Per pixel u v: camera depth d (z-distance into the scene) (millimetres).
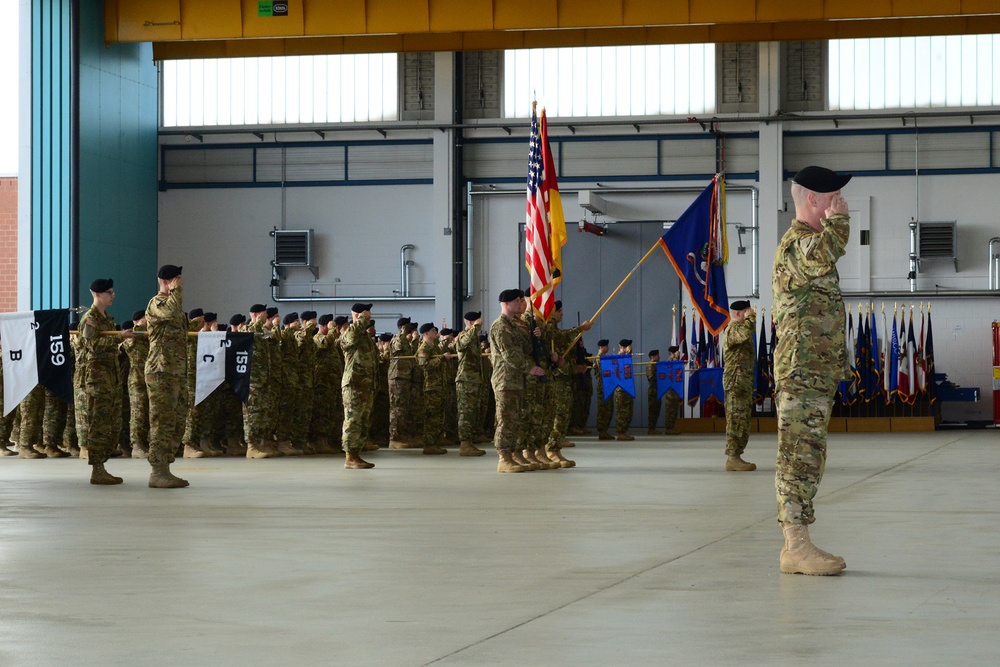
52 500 9156
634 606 4422
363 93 28156
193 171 28391
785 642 3738
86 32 24094
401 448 18125
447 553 5961
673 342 26094
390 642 3779
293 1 22641
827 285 5359
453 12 22141
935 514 7855
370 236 28094
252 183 28266
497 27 22062
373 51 25016
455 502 8898
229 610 4379
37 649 3699
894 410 25266
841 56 27250
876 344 25438
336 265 28172
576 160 28000
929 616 4191
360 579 5117
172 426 10430
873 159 27062
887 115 26688
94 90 24516
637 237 27938
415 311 27984
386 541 6484
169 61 28422
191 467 13414
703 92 27562
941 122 26797
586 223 26797
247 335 15047
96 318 10742
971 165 26734
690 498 9203
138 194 26828
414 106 27984
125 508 8492
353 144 28141
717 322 12734
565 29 23141
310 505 8688
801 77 27406
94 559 5785
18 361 11766
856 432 24453
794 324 5332
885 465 13250
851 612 4273
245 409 15516
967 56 26844
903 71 27062
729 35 24062
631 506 8539
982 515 7785
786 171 27281
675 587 4871
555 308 13938
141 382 15070
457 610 4359
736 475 11898
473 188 28016
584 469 12969
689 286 12734
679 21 21594
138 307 26719
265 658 3549
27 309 23734
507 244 27984
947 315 26672
